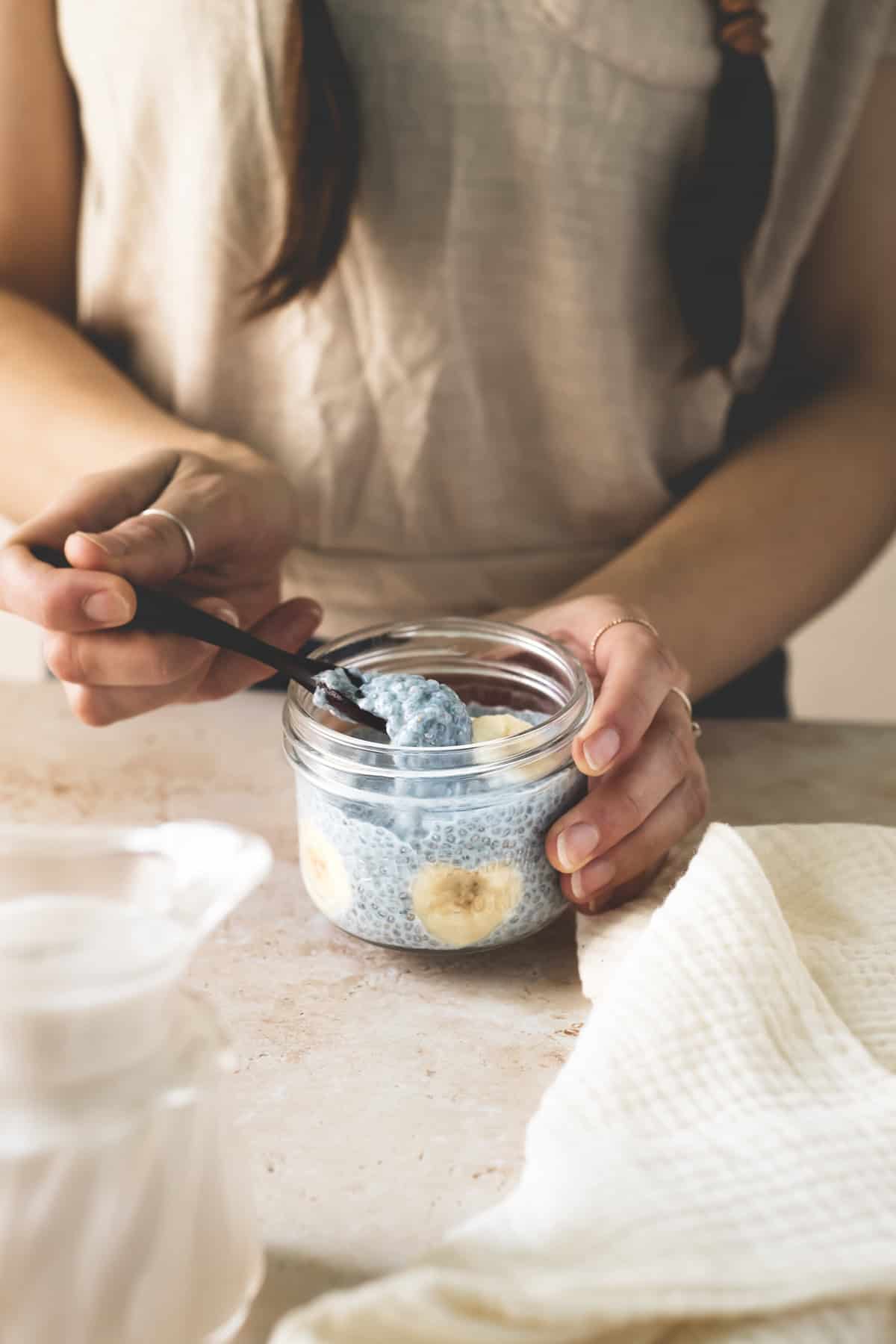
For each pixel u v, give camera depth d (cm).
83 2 75
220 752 71
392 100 72
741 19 72
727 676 76
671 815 55
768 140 74
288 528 67
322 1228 41
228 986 53
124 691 57
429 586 87
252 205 75
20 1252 31
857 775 70
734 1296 33
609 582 74
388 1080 47
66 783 68
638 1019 43
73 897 34
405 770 49
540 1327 32
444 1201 42
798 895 54
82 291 86
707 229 76
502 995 52
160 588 57
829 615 157
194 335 81
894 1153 39
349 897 52
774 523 78
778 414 90
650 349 82
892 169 84
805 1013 45
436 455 82
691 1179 38
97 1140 31
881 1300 34
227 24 71
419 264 77
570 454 83
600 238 77
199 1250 33
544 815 52
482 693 59
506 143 73
